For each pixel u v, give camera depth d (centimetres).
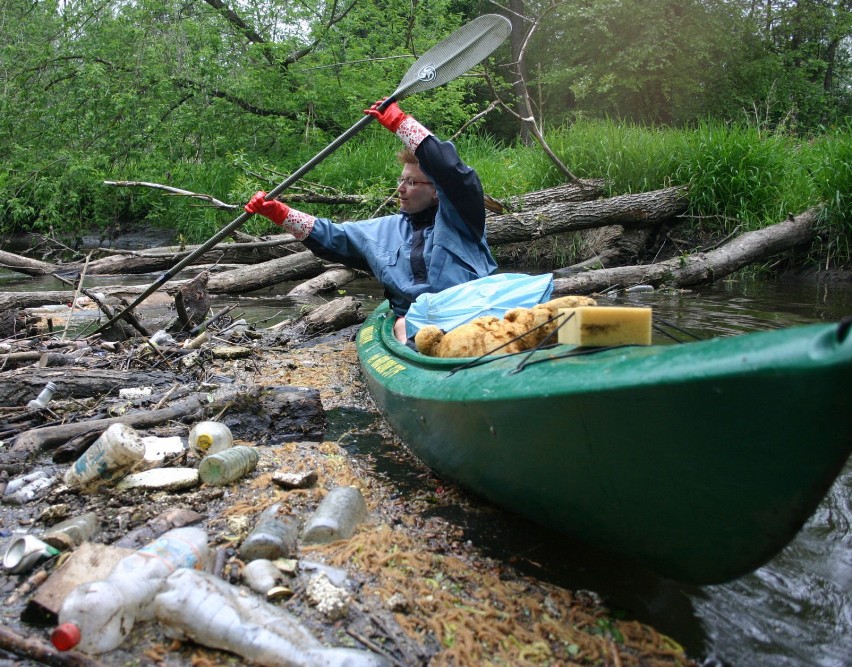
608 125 984
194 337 489
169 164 1183
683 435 151
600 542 200
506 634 177
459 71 410
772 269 816
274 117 1230
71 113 1194
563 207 798
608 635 178
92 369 370
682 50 1847
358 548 213
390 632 175
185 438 301
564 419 173
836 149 822
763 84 1916
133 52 1223
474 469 228
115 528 225
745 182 835
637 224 859
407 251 386
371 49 1280
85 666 159
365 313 600
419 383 254
